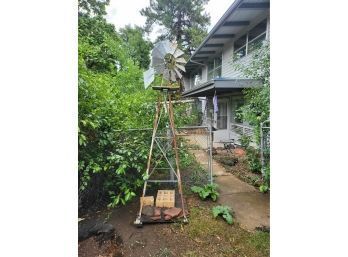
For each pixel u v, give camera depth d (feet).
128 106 14.17
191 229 9.98
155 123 12.03
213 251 8.72
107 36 28.96
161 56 12.23
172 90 12.12
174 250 8.78
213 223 10.41
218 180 15.80
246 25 25.80
